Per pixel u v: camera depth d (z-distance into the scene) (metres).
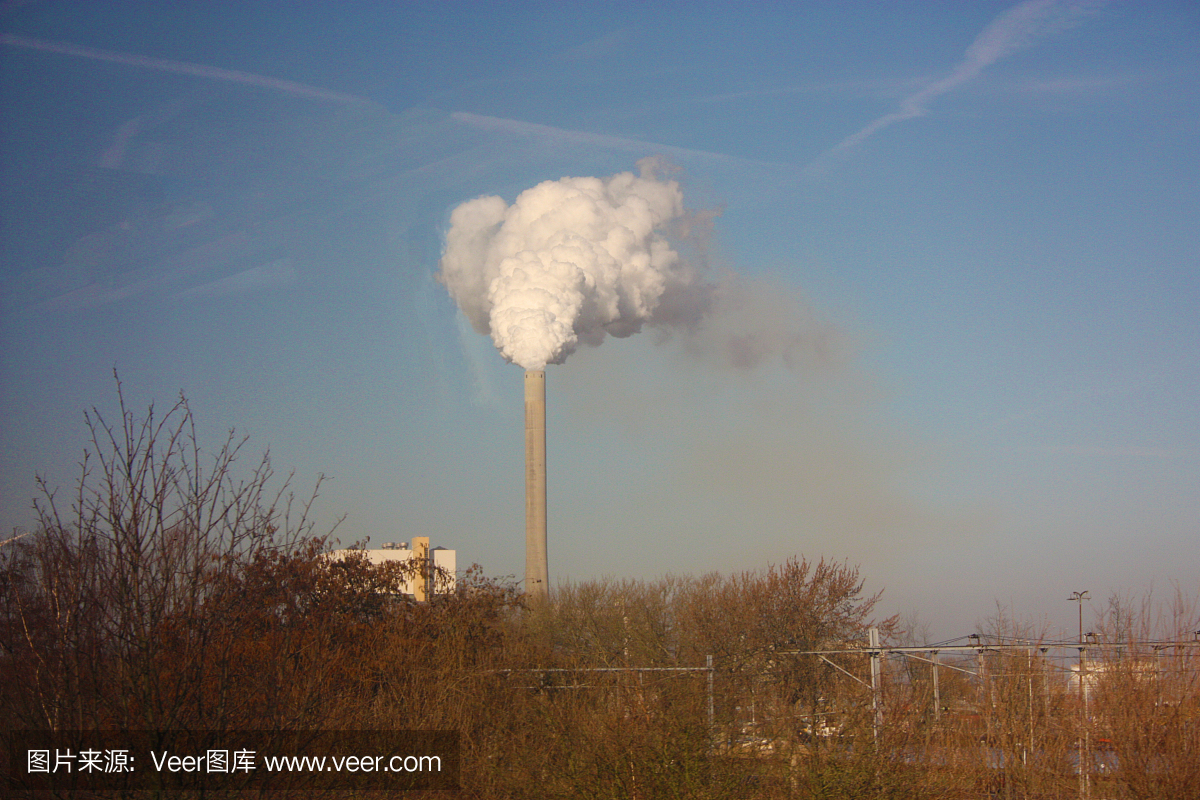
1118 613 15.04
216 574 7.25
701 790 13.70
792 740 14.85
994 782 15.36
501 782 14.59
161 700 6.76
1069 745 15.04
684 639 35.22
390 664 15.09
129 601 6.77
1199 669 13.92
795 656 29.69
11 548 7.08
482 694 16.38
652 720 14.26
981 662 17.00
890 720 15.02
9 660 6.69
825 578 35.12
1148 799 13.63
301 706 7.98
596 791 13.85
